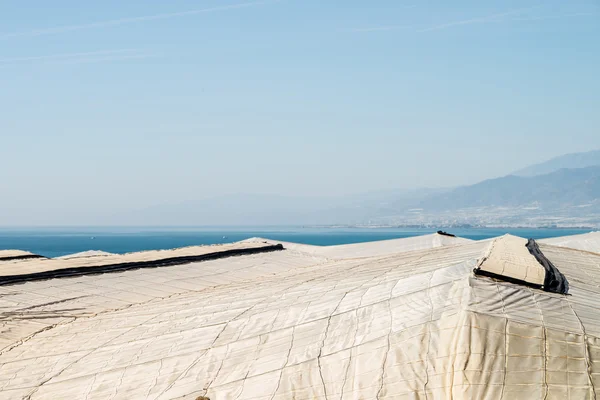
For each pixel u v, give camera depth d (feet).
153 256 418.92
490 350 144.25
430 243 498.28
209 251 470.39
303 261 493.36
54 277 323.37
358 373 153.17
